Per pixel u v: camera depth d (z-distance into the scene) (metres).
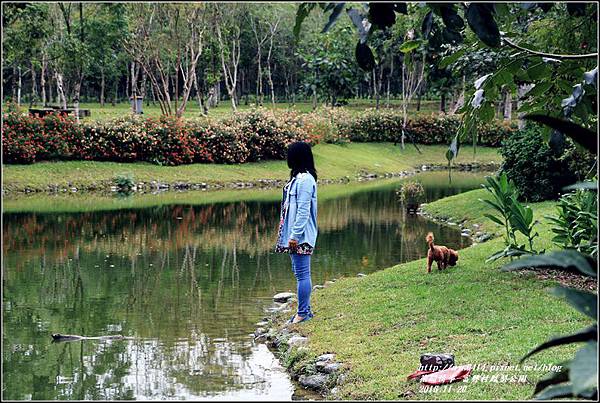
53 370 7.35
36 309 9.97
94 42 38.72
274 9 57.22
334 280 11.30
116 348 8.12
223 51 49.31
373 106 59.81
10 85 55.28
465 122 7.41
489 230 15.57
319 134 36.53
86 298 10.62
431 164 38.88
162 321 9.26
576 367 2.91
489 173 35.06
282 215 8.59
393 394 5.82
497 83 7.01
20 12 29.52
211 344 8.24
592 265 3.27
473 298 8.45
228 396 6.45
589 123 7.05
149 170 28.25
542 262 3.29
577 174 15.71
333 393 6.30
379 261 12.98
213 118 33.16
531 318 7.52
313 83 43.00
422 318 7.94
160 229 17.62
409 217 19.53
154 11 39.09
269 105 62.06
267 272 12.41
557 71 6.97
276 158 32.88
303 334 8.09
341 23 43.00
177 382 6.90
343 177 31.50
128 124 28.78
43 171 26.02
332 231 16.95
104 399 6.44
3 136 25.64
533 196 16.62
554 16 8.29
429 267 10.18
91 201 22.94
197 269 12.74
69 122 27.23
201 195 25.25
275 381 6.91
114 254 14.29
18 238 16.14
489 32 3.94
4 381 6.98
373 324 7.98
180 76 64.88
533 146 16.39
